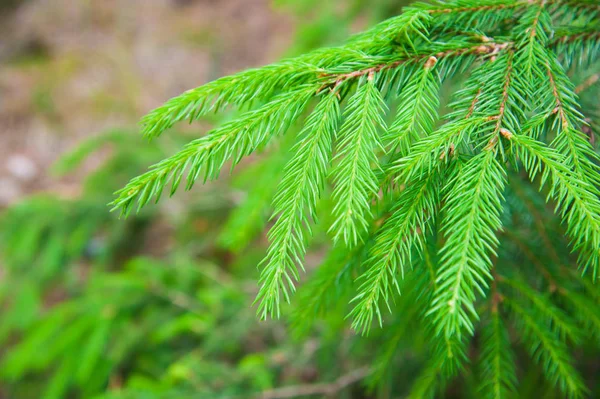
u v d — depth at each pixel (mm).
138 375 1150
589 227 444
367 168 464
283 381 938
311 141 476
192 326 1036
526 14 505
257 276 1216
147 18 2793
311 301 553
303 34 1044
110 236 1541
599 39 508
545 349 530
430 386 551
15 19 2801
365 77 488
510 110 474
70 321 1174
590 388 656
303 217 465
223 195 1454
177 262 1312
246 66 2465
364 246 543
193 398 819
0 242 1396
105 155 2141
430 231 489
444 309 439
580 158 462
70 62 2584
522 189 577
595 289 539
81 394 1262
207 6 2834
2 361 1424
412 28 487
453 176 474
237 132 478
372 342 792
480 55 496
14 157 2166
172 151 1406
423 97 481
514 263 568
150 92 2459
